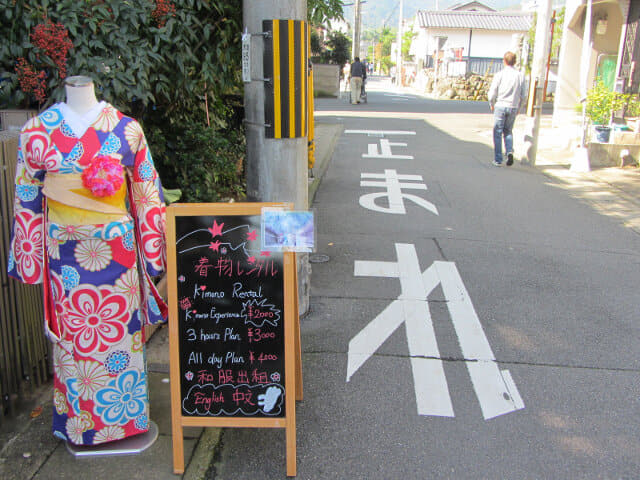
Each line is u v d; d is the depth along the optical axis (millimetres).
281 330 2684
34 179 2545
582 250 6012
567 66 14156
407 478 2736
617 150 10156
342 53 29266
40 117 2504
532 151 10164
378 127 14766
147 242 2715
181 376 2705
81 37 3732
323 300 4664
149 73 4215
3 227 2943
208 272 2645
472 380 3578
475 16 39812
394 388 3477
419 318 4383
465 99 29609
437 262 5543
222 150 6164
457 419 3193
